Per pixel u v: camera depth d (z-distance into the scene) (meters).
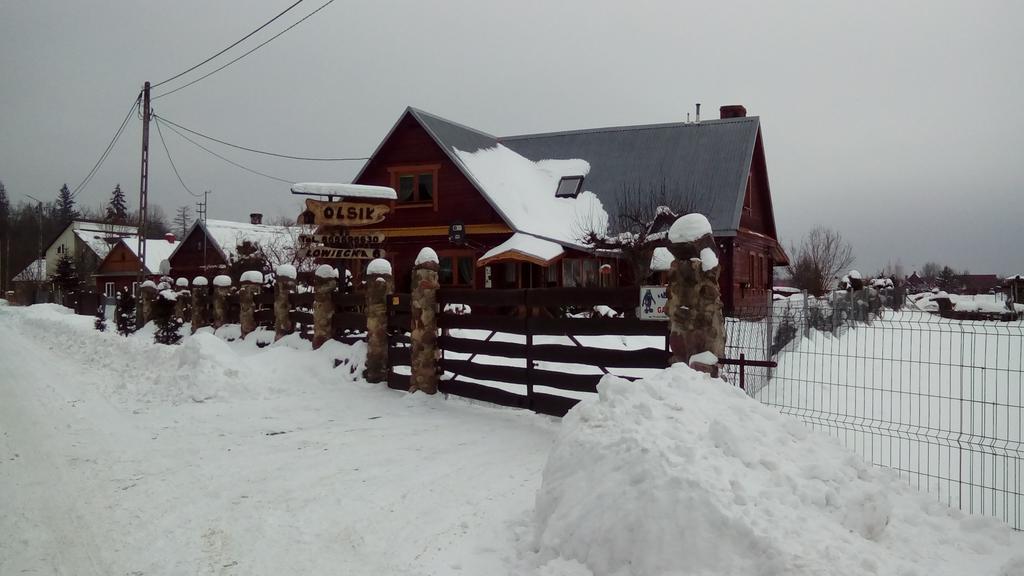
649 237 18.78
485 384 10.31
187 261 40.44
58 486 6.32
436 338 10.41
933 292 36.12
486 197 22.62
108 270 51.28
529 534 4.92
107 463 7.07
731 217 24.31
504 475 6.49
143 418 9.31
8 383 12.37
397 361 11.20
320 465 6.94
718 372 6.94
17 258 81.25
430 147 24.27
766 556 3.65
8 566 4.61
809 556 3.62
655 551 3.92
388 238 24.67
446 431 8.32
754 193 28.92
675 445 4.46
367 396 10.57
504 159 26.95
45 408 10.02
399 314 11.36
